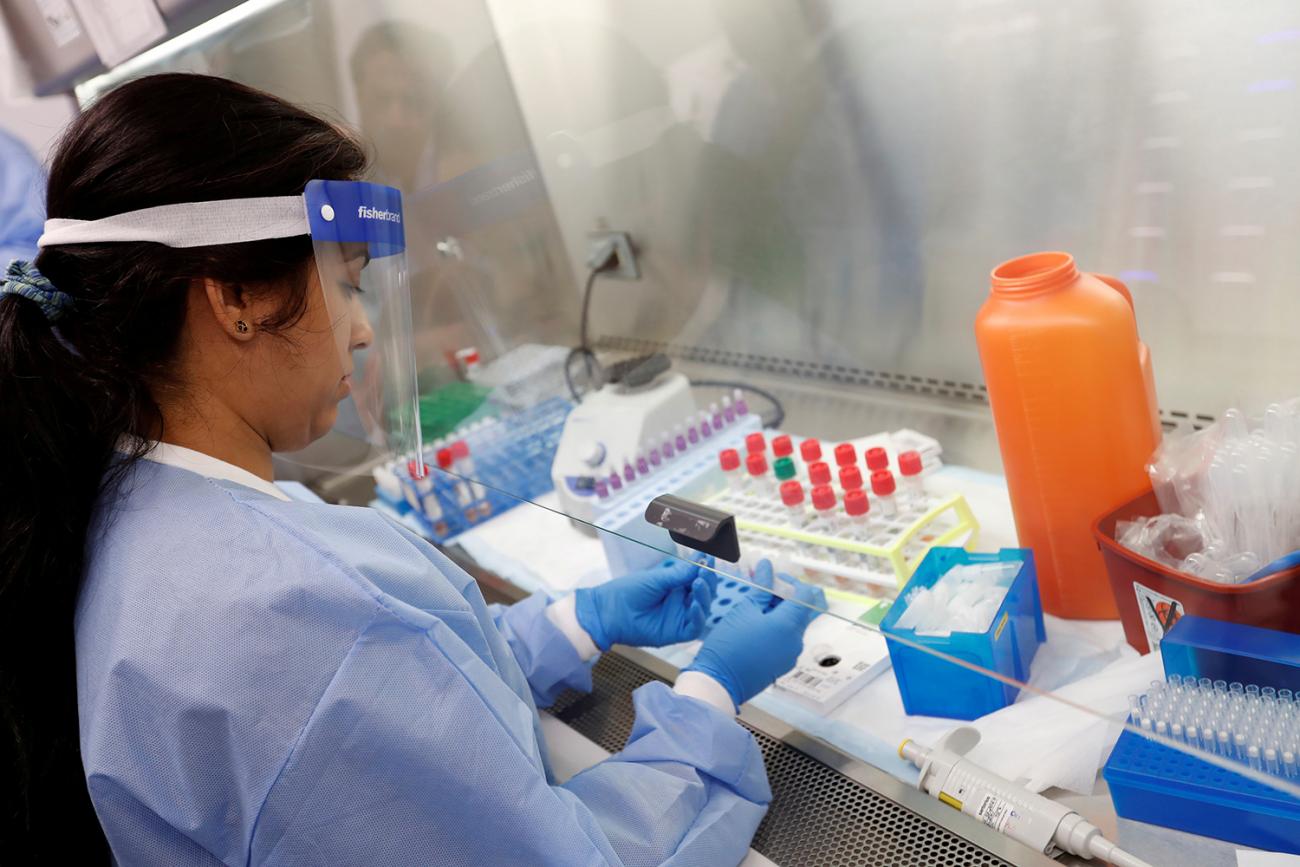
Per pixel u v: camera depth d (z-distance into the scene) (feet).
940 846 3.84
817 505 4.54
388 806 3.11
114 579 3.27
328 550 3.28
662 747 4.33
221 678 3.05
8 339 3.27
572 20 6.56
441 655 3.26
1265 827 3.35
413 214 6.57
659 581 5.26
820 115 5.86
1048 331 3.66
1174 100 4.42
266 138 3.40
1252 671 3.42
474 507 7.43
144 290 3.23
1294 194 4.23
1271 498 3.51
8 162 8.30
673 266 7.14
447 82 6.61
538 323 7.35
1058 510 3.96
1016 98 4.96
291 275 3.48
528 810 3.24
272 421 3.77
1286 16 3.94
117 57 6.77
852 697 4.82
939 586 4.06
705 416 6.13
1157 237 4.77
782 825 4.23
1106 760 3.82
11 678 3.30
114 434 3.32
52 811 3.36
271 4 6.07
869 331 6.21
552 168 7.05
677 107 6.52
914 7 5.13
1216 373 4.86
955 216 5.50
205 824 3.07
